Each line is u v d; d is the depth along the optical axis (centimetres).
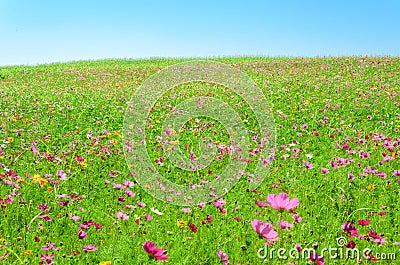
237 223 490
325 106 1384
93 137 934
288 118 1220
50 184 607
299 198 585
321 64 2744
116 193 597
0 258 372
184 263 378
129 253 404
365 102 1445
